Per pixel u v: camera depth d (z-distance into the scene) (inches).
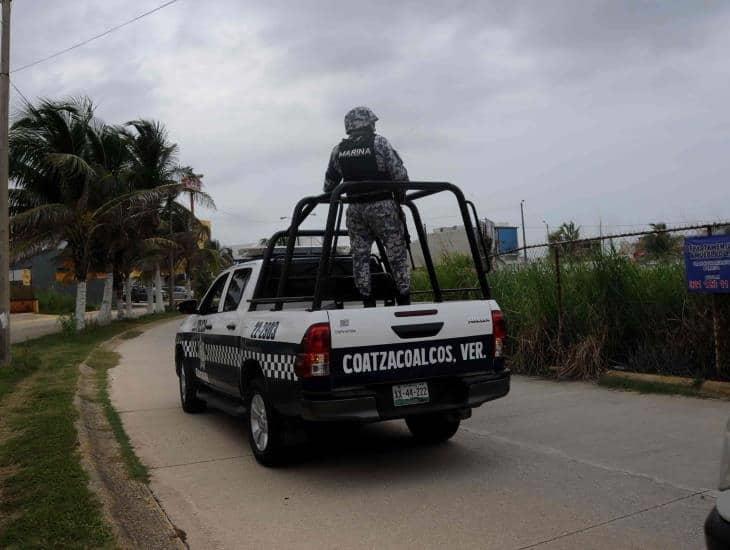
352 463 240.4
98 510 181.0
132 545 162.1
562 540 163.3
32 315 1598.2
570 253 416.2
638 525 170.6
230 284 299.6
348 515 187.5
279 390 220.7
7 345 512.1
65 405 341.1
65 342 780.6
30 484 204.2
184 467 245.0
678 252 377.7
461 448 254.5
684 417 283.1
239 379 260.7
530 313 421.4
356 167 236.2
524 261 460.4
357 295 280.2
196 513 194.4
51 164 827.4
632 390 345.1
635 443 247.6
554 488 202.5
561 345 402.6
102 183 896.9
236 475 231.8
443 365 220.7
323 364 202.7
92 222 903.1
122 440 288.5
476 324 227.9
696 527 167.8
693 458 225.1
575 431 271.3
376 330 210.5
